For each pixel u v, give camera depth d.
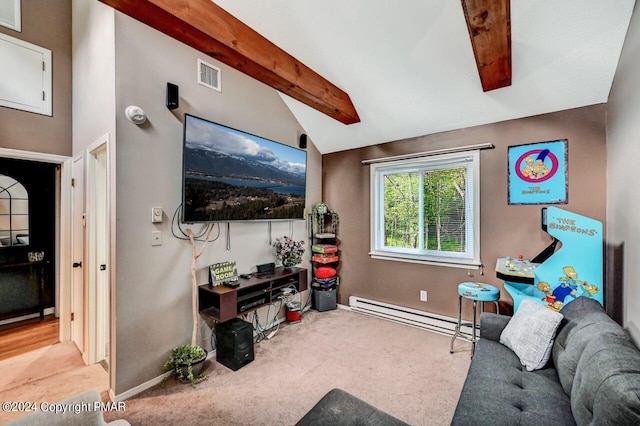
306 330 3.16
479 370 1.69
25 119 2.67
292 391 2.09
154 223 2.22
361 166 3.81
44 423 0.96
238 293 2.64
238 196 2.75
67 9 2.94
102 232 2.57
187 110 2.44
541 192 2.63
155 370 2.20
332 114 3.17
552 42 2.08
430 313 3.23
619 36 1.92
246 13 2.12
